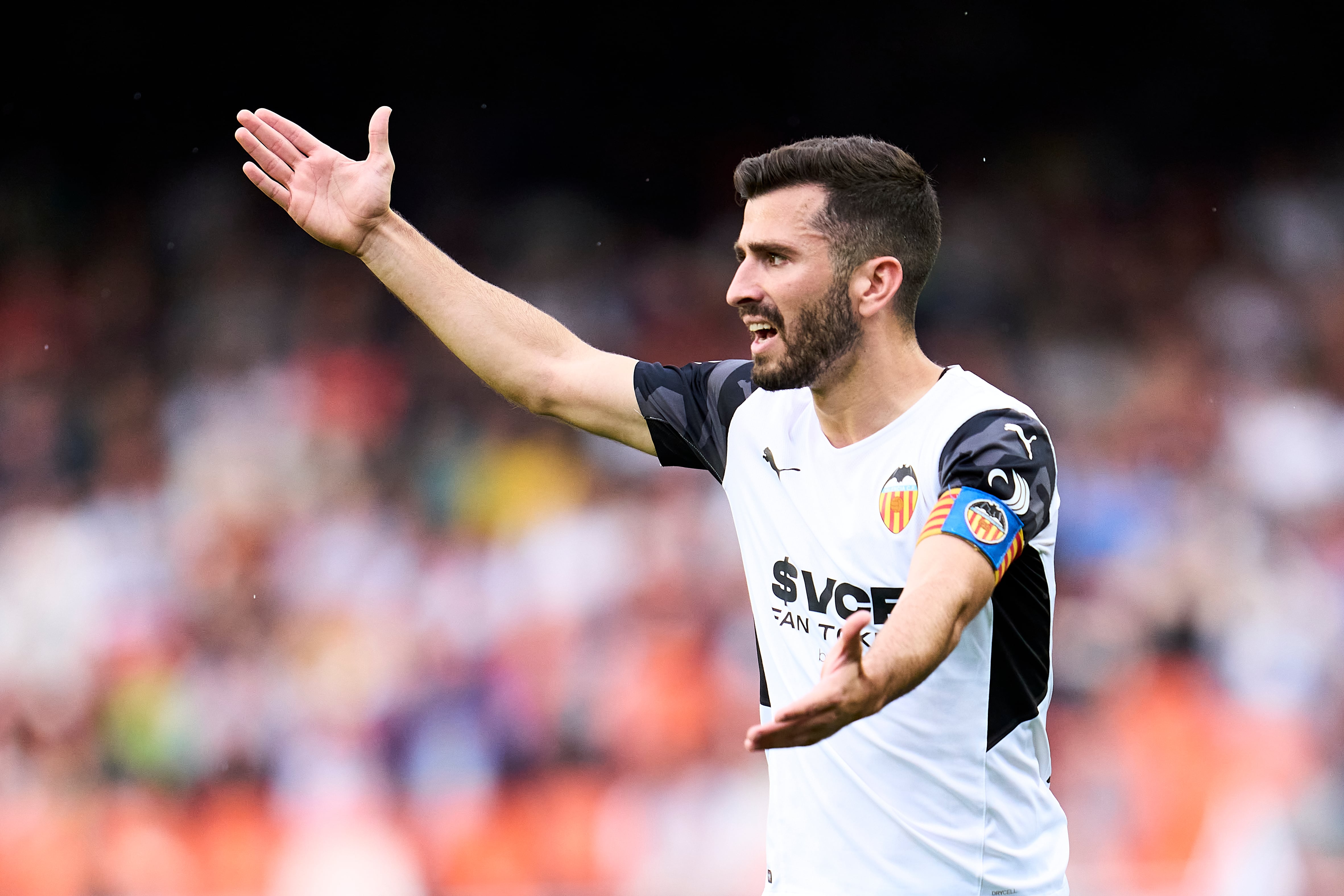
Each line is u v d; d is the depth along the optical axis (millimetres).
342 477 36719
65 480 37281
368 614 32250
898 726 8508
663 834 28500
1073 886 27656
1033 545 8242
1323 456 38469
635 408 9602
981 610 8016
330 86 49344
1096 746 30094
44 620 32281
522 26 49250
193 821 29125
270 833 28938
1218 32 49500
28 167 47156
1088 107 50000
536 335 9828
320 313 42062
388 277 9812
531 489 35906
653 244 47625
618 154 49562
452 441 37406
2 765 30000
